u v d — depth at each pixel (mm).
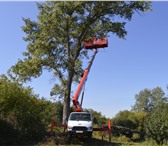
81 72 32719
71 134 24422
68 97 33125
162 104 26375
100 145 23953
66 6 32094
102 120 49250
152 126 25062
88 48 32281
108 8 33312
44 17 33188
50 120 27953
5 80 24031
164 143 24531
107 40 31844
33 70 33000
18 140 21031
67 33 34031
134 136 30500
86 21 33688
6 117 22016
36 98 24391
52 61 33406
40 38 34062
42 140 22891
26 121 22703
